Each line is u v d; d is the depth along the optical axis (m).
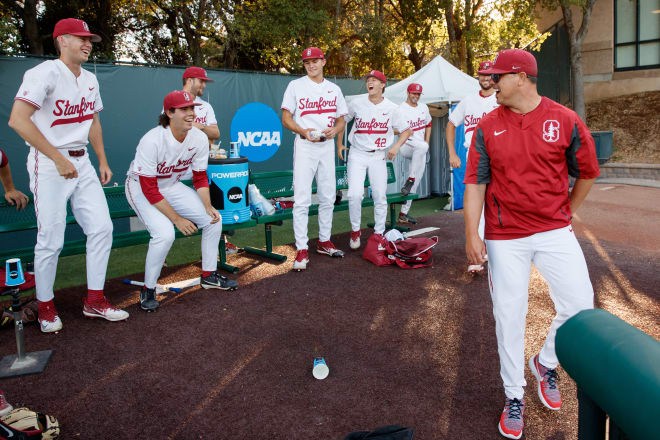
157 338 3.53
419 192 9.95
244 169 4.92
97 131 3.94
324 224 5.62
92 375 3.01
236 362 3.17
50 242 3.49
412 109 7.23
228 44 14.27
